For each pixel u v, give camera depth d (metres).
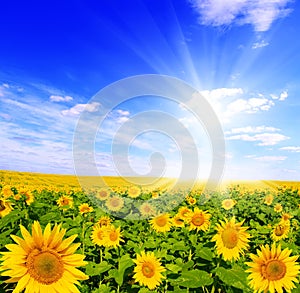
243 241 4.40
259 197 16.14
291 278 3.72
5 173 26.27
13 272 2.73
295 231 8.31
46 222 6.29
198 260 5.18
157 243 6.26
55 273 2.83
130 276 5.85
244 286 3.68
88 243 6.05
